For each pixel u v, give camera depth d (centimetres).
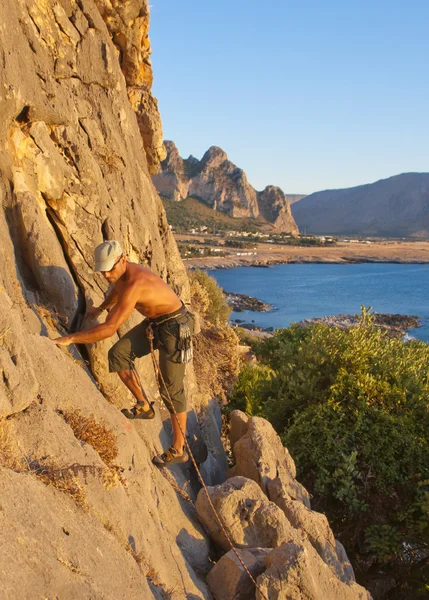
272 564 445
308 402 993
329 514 888
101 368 509
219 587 470
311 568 461
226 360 1129
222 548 545
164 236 880
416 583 873
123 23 821
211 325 1278
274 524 516
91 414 425
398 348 1098
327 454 877
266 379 1153
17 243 483
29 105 497
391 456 859
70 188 542
